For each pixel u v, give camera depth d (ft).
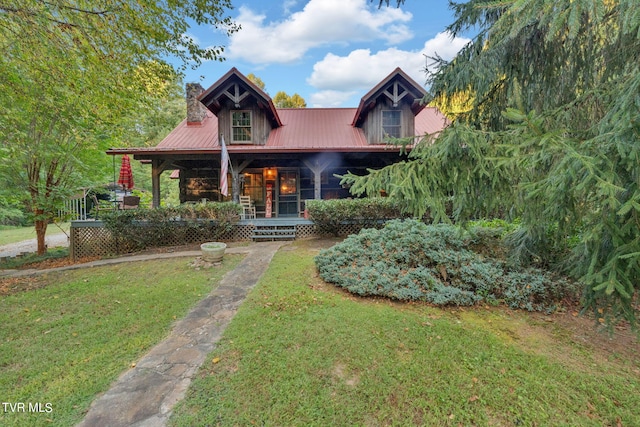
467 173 8.04
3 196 23.73
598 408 6.90
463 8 10.82
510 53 10.19
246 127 32.78
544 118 8.25
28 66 16.53
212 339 9.90
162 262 19.84
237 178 30.83
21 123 19.90
